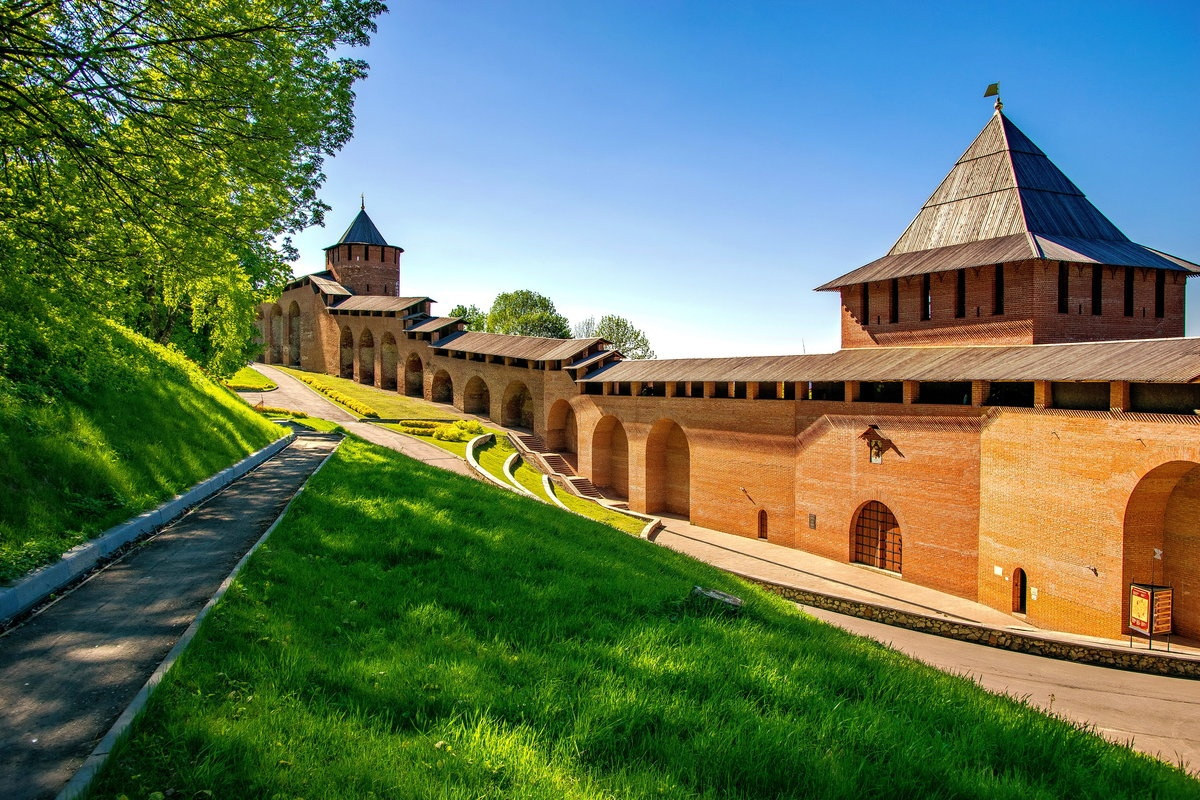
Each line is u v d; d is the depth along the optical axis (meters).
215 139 10.23
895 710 6.40
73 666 5.38
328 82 11.93
